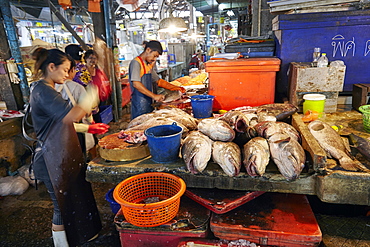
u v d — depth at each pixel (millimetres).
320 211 2547
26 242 2566
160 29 6910
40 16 7832
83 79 4062
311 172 1735
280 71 3146
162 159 1957
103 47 5258
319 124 2148
